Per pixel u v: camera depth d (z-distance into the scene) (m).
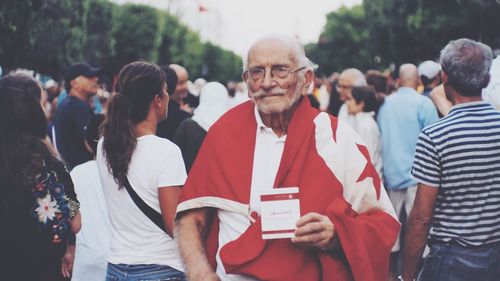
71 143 7.32
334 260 3.22
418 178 4.13
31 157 3.91
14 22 10.23
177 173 4.02
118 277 4.04
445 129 4.08
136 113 4.10
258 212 3.28
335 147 3.31
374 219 3.32
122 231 4.09
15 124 3.94
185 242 3.40
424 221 4.14
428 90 9.05
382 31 27.30
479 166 4.04
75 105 7.40
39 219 3.90
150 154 4.03
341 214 3.17
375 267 3.26
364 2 30.38
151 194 4.03
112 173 4.05
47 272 3.94
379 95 9.41
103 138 4.12
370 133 7.75
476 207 4.06
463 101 4.15
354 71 8.54
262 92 3.31
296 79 3.32
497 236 4.09
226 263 3.23
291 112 3.39
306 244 3.13
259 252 3.20
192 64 67.81
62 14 20.88
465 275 4.07
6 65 10.98
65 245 4.01
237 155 3.36
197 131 6.52
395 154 7.69
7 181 3.86
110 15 33.91
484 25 16.94
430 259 4.17
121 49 41.59
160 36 44.41
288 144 3.28
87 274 4.78
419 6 22.16
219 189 3.33
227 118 3.48
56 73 23.75
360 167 3.33
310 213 3.12
